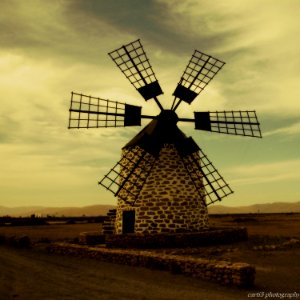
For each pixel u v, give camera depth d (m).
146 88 18.64
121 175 19.75
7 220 57.34
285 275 10.11
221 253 14.06
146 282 9.32
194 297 7.70
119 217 19.22
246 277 8.73
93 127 18.25
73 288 8.66
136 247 16.25
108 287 8.74
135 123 18.28
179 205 17.95
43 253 16.86
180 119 18.89
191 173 18.80
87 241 19.30
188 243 16.09
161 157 18.47
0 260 14.23
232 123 19.44
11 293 8.14
